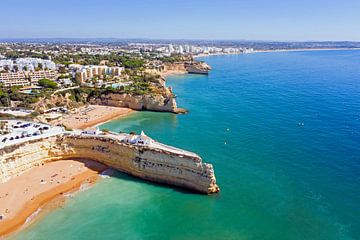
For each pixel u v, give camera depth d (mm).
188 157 82625
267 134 123938
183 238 65062
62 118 150125
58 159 99250
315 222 69188
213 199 78688
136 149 89812
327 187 82750
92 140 98562
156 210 74625
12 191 81250
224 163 97750
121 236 65688
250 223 69375
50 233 66500
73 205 76625
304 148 108250
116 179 89562
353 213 71938
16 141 91750
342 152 103875
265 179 87375
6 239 64438
